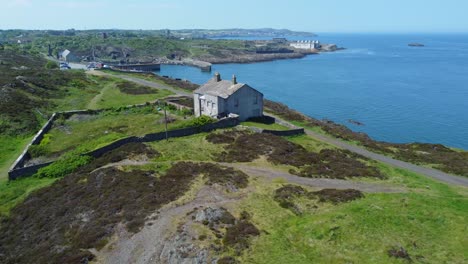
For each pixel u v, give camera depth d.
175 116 73.06
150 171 43.44
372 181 43.66
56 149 55.81
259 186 39.03
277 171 44.78
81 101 87.88
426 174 49.66
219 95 67.06
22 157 50.72
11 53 154.88
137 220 32.19
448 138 87.62
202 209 32.31
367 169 48.34
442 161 56.19
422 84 159.62
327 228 29.97
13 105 72.81
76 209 37.22
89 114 74.94
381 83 163.12
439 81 167.50
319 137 66.88
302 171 45.16
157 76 136.12
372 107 117.56
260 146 53.19
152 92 99.75
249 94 70.06
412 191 40.31
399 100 127.25
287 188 38.06
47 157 52.53
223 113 67.38
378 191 39.78
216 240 28.00
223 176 40.91
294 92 142.50
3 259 32.16
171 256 26.77
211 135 57.16
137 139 54.44
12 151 56.44
